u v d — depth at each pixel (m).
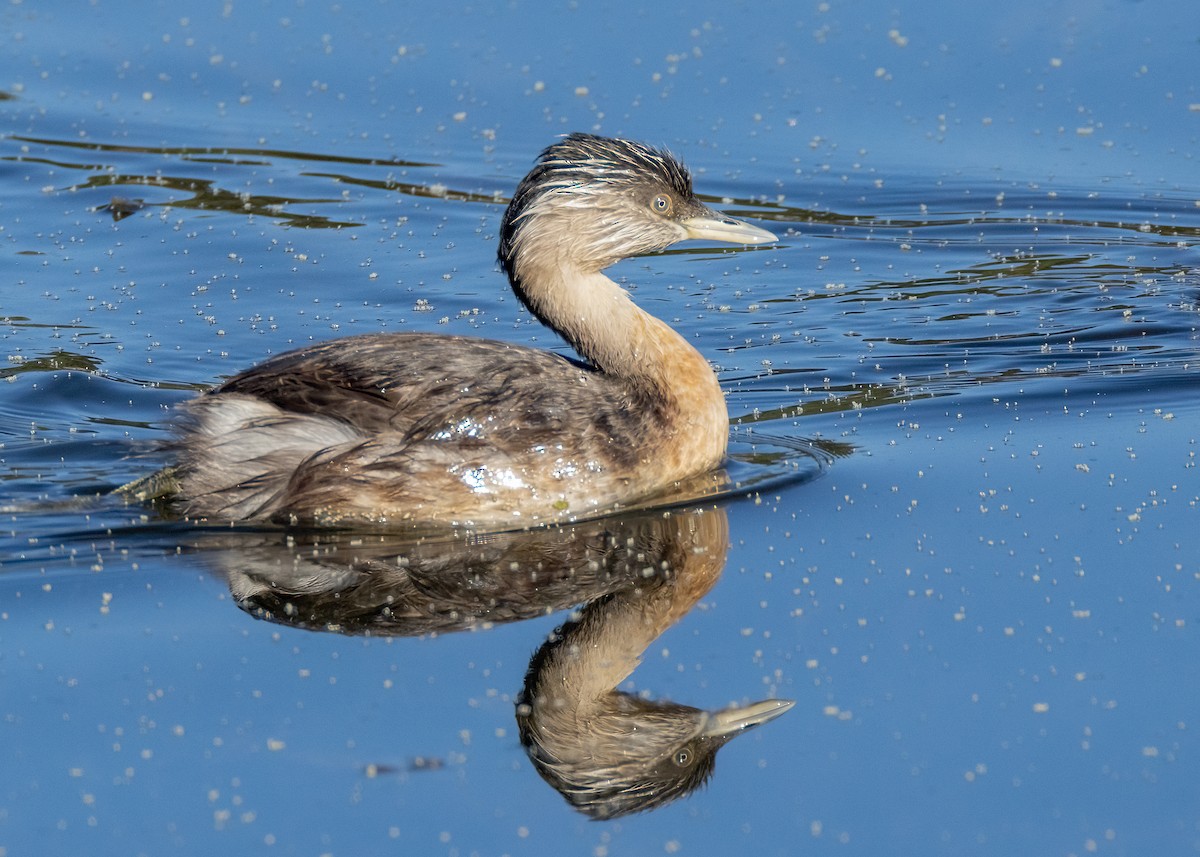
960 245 17.08
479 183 18.00
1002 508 10.68
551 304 11.55
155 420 12.51
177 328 14.48
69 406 12.79
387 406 10.57
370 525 10.50
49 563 9.88
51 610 9.25
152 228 16.88
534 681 8.68
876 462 11.59
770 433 12.36
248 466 10.50
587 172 11.46
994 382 13.35
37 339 14.12
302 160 18.55
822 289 16.05
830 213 17.78
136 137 18.88
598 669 8.83
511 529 10.55
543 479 10.58
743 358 14.22
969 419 12.46
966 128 18.86
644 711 8.45
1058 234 17.23
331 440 10.49
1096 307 15.31
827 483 11.20
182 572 9.80
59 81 19.88
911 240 17.27
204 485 10.60
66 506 10.77
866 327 14.96
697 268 16.77
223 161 18.44
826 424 12.51
